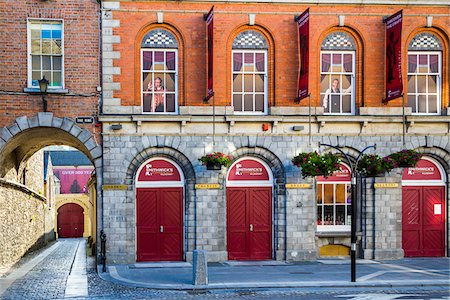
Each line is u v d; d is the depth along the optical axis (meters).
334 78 20.08
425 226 20.27
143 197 19.33
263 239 19.75
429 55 20.44
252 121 19.31
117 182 18.92
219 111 19.31
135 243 19.17
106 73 19.02
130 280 15.56
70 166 60.03
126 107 19.06
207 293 13.97
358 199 20.09
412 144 19.95
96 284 15.59
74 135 18.95
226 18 19.44
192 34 19.39
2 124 18.72
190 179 19.27
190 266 18.28
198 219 19.20
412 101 20.33
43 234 36.28
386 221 19.86
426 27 20.25
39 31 19.20
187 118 18.97
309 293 13.95
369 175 18.66
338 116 19.42
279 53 19.64
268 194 19.77
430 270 17.19
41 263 22.78
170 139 19.14
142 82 19.45
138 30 19.17
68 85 19.00
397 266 18.09
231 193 19.64
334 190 20.11
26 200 27.42
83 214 56.69
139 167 19.28
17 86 18.83
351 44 20.08
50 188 43.75
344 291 14.22
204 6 19.44
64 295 13.88
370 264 18.59
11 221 23.22
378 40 19.98
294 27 19.70
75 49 19.09
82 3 19.16
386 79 19.69
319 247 19.94
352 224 15.14
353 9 19.88
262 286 14.52
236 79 19.75
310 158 17.78
